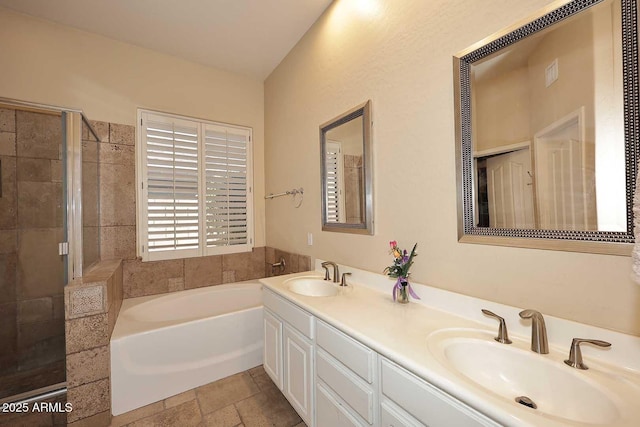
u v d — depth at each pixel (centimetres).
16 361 208
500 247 115
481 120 121
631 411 68
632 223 83
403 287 150
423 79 147
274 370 186
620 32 84
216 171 309
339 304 148
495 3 116
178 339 202
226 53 283
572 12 93
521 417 64
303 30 249
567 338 95
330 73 220
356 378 116
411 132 154
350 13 198
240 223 323
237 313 226
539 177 103
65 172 205
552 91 99
